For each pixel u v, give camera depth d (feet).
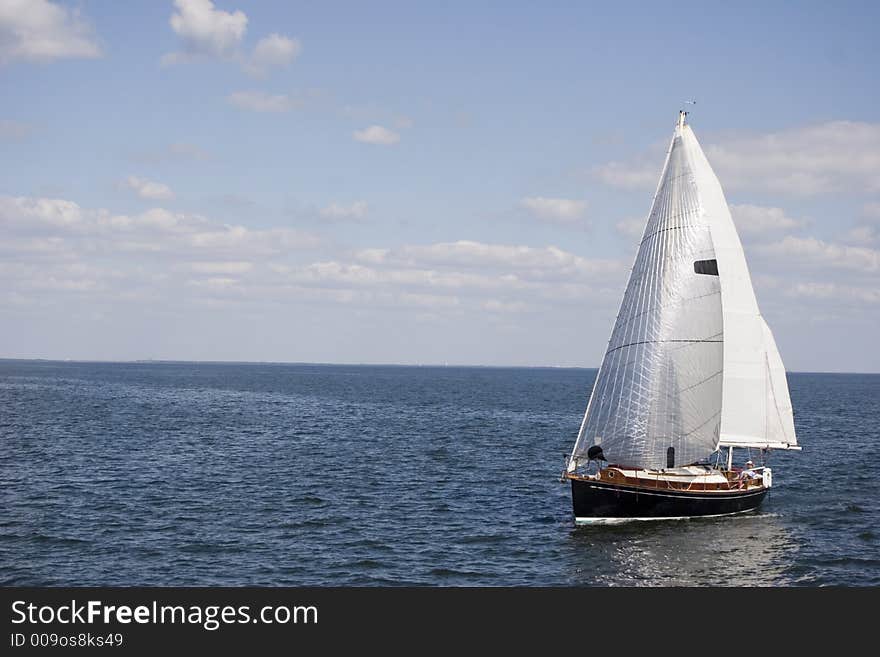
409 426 367.45
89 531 154.92
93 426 335.88
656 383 163.43
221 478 213.46
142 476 214.07
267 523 163.73
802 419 429.38
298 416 412.57
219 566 135.74
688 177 163.84
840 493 203.92
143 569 133.69
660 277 164.66
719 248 181.68
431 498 191.72
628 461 164.76
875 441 324.19
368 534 156.04
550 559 141.18
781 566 138.92
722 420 182.39
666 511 164.25
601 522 163.73
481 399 606.14
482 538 153.79
